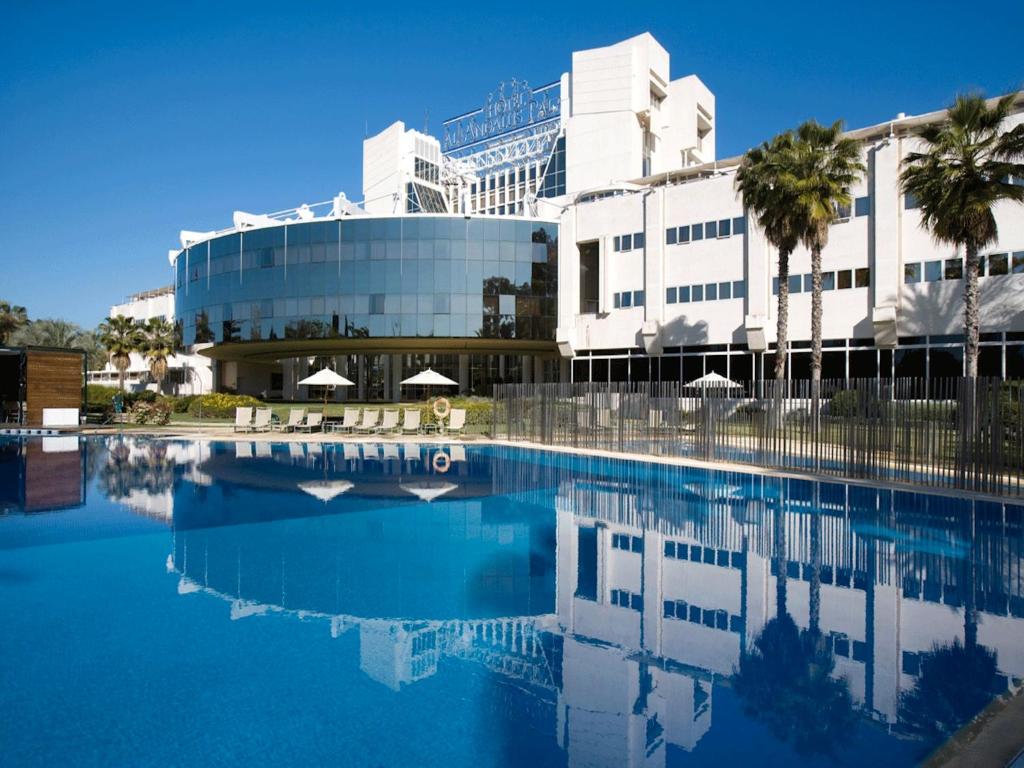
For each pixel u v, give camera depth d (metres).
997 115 21.42
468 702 4.64
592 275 42.31
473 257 42.16
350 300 42.53
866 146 31.36
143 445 23.67
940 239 23.08
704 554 8.78
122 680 4.96
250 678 5.02
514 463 18.81
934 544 9.29
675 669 5.20
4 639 5.75
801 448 17.41
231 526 10.41
